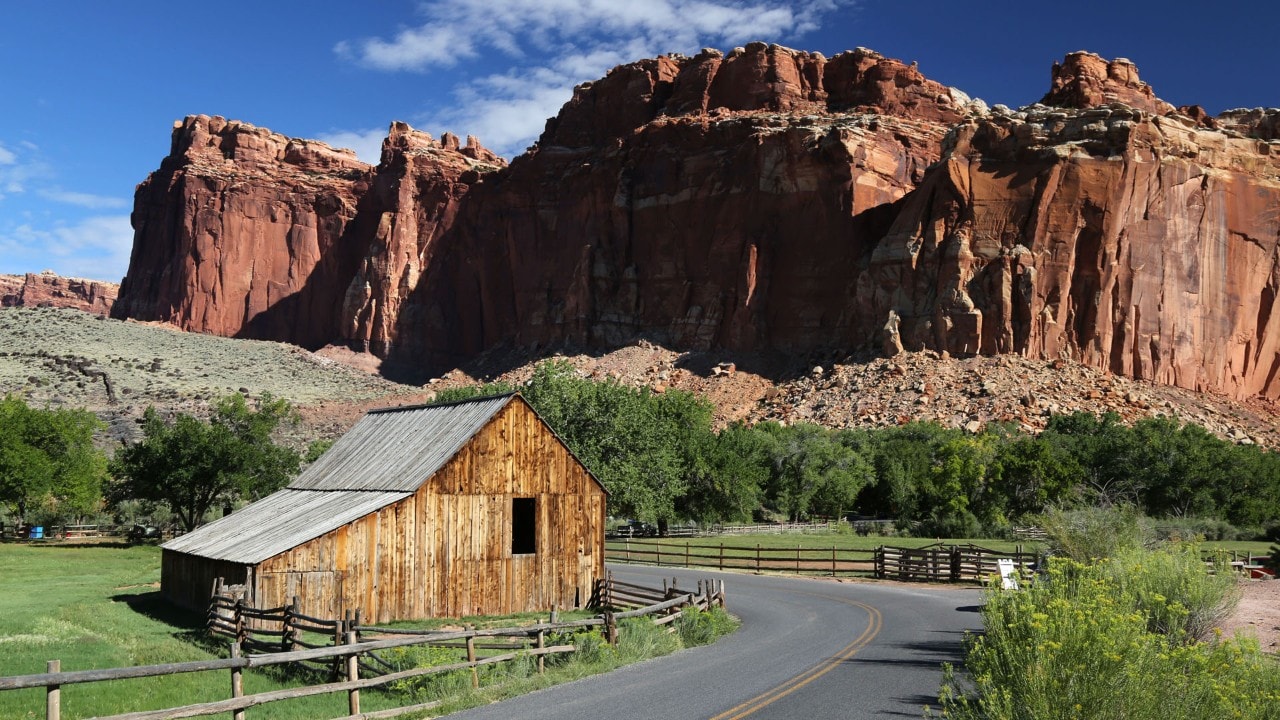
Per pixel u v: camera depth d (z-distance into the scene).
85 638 19.72
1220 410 96.06
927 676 13.79
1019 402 86.50
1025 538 49.06
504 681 13.72
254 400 116.50
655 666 15.23
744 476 57.28
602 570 26.78
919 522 56.28
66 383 110.12
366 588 22.67
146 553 45.91
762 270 124.62
